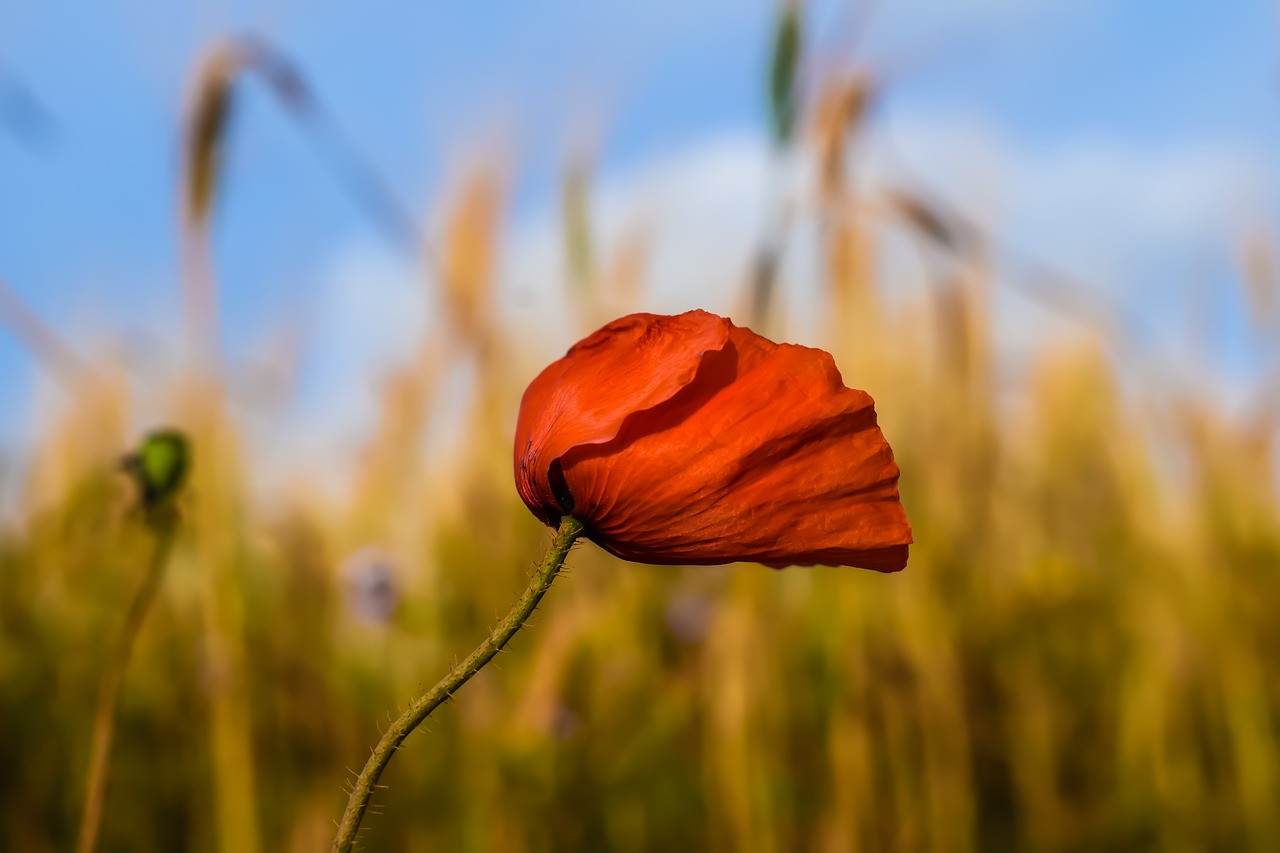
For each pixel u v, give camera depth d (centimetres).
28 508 82
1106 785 80
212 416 59
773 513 39
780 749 69
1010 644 80
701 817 71
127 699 73
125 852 71
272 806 66
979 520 79
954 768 71
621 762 70
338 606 74
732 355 39
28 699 74
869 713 70
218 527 60
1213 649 79
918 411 80
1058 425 90
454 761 68
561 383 40
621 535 39
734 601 66
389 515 72
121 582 76
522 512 74
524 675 71
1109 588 84
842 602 72
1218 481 83
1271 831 75
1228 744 79
